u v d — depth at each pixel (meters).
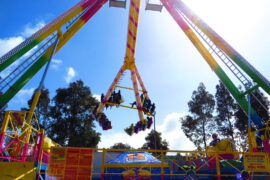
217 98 40.97
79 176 7.69
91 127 41.44
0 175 7.22
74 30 15.80
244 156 9.39
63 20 14.19
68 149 8.04
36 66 13.97
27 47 12.31
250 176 9.19
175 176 10.27
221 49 13.96
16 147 9.26
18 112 9.42
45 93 41.34
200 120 40.94
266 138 11.78
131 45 16.47
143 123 17.03
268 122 13.02
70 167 7.76
